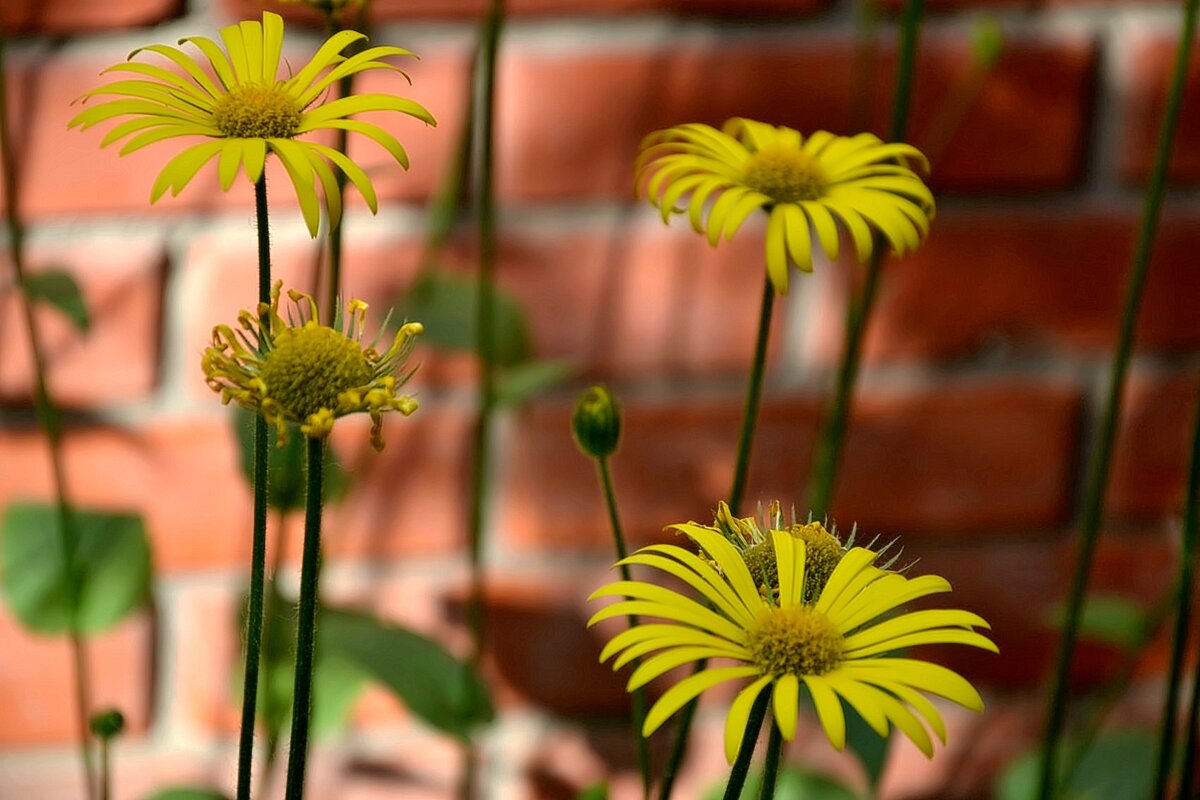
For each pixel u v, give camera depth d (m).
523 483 1.91
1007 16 1.87
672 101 1.87
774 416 1.90
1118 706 1.94
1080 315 1.90
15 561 1.82
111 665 1.91
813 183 1.62
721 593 1.33
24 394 1.88
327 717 1.84
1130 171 1.88
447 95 1.86
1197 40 1.87
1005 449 1.91
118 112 1.45
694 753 1.94
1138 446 1.91
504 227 1.88
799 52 1.87
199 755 1.92
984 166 1.88
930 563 1.92
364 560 1.91
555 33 1.86
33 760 1.92
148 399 1.89
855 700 1.16
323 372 1.34
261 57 1.57
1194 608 1.92
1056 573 1.92
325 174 1.38
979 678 1.93
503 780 1.94
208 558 1.90
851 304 1.75
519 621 1.92
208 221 1.87
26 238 1.87
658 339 1.89
